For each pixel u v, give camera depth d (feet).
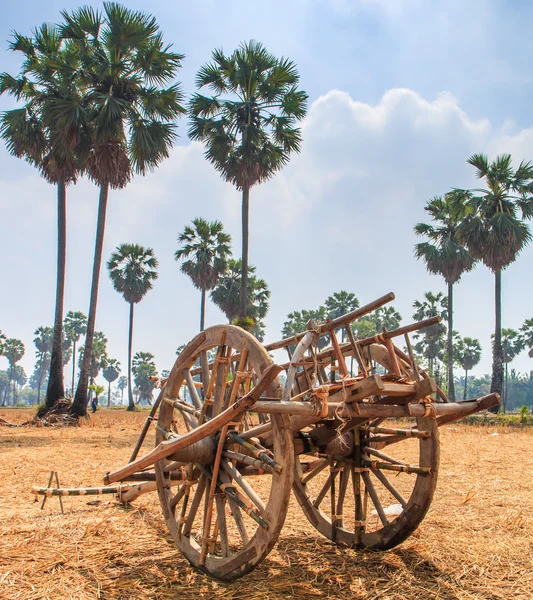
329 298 247.09
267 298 165.89
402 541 16.26
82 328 382.83
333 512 17.48
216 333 15.44
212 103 84.48
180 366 16.90
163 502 16.49
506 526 19.30
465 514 21.11
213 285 142.51
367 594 13.35
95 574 14.43
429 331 227.61
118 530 18.53
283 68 82.84
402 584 13.98
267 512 13.03
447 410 16.28
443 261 137.08
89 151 76.54
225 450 14.67
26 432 64.85
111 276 191.52
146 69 75.36
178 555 16.20
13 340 426.10
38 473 30.30
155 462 15.21
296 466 18.57
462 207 107.24
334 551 16.69
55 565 14.94
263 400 13.42
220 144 83.25
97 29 75.72
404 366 17.43
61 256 85.61
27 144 77.56
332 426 15.70
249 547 13.41
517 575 14.57
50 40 78.28
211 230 141.28
